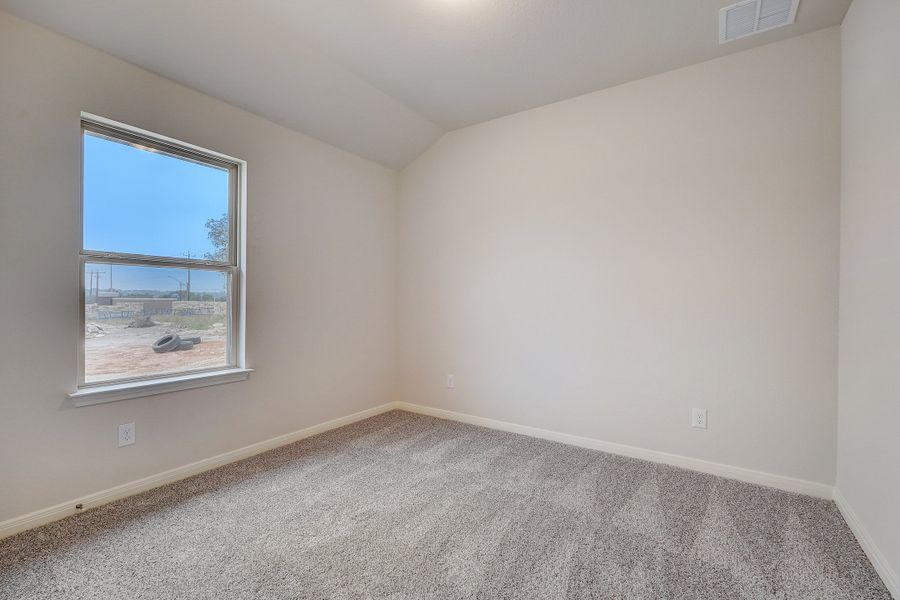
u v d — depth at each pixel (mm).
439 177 3816
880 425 1680
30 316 1908
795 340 2355
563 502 2207
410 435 3289
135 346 2330
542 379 3248
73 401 2031
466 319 3650
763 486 2416
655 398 2783
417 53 2580
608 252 2957
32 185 1902
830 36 2268
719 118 2574
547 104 3225
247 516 2047
